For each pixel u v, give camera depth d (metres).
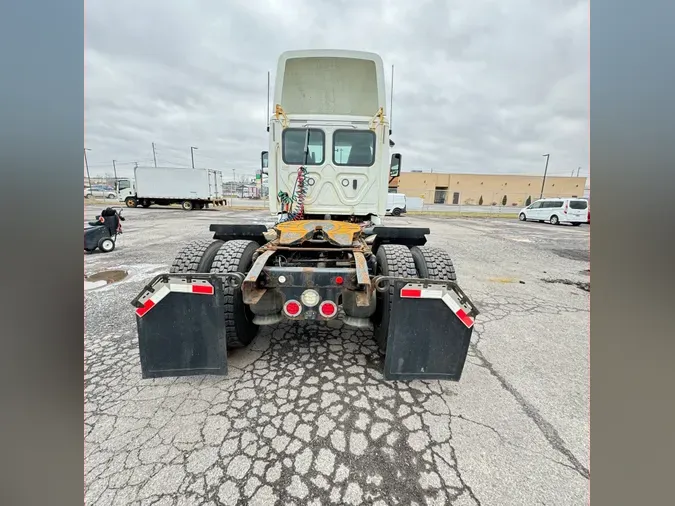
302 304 2.44
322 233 3.19
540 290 5.14
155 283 2.27
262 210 24.36
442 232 13.14
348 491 1.60
